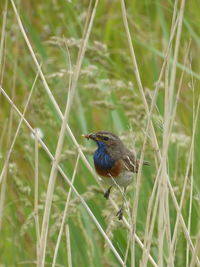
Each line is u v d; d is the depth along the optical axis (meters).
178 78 16.08
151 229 9.63
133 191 13.04
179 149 13.30
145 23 18.70
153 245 11.65
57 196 11.98
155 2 16.78
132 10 19.02
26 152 13.77
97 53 13.57
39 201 12.64
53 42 13.06
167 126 9.77
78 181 12.88
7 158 10.13
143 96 10.16
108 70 14.54
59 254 12.03
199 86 15.71
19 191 11.48
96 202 13.37
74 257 12.11
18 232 12.73
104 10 19.39
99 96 13.02
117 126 14.38
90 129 15.23
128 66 15.14
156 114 13.30
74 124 14.88
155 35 18.25
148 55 17.34
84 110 15.49
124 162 12.05
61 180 13.02
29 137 14.41
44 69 14.43
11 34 16.30
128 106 12.91
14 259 12.45
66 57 14.74
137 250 12.04
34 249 12.91
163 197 9.71
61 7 18.48
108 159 12.10
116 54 17.66
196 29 17.36
